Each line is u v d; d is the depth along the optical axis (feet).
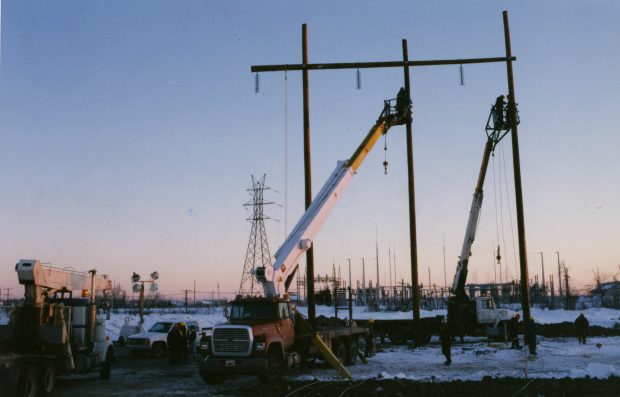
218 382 60.39
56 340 52.95
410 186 103.60
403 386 52.49
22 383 46.52
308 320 80.07
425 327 117.29
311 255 85.87
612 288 327.67
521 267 95.35
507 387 51.65
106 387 58.49
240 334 58.39
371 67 94.12
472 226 119.24
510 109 99.35
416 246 103.81
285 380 60.29
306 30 93.76
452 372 66.59
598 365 62.39
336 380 58.54
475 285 130.00
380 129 88.84
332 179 78.59
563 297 312.91
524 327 92.84
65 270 57.26
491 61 99.66
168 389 56.90
